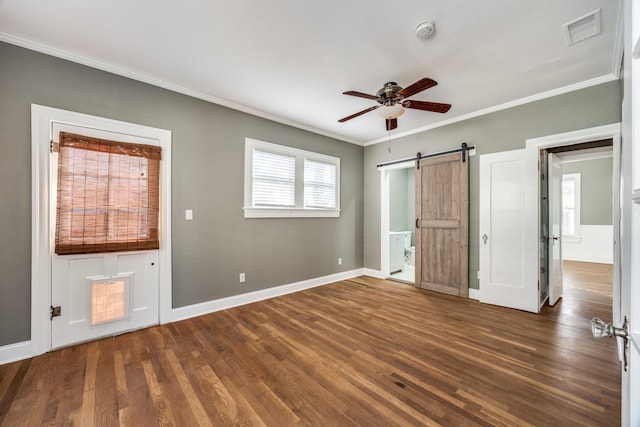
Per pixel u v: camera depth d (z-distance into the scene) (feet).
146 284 9.27
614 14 6.24
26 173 7.34
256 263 12.21
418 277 14.37
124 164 8.77
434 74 9.00
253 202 12.06
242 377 6.49
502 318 10.07
